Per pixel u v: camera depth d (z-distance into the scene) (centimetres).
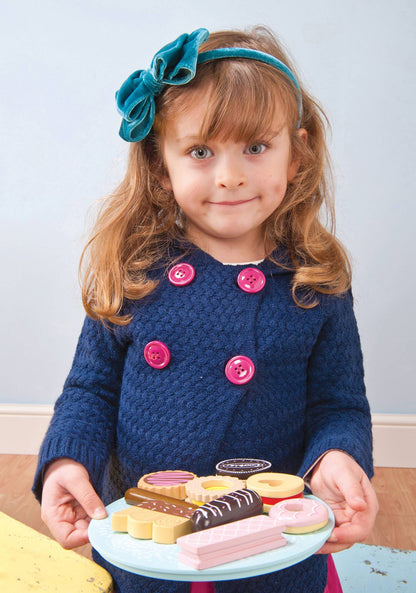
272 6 196
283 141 84
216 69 82
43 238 207
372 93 196
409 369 203
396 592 110
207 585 82
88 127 203
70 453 80
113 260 89
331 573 93
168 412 83
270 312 85
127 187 94
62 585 78
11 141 205
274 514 70
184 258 89
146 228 91
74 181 204
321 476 78
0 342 211
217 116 80
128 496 75
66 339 209
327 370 88
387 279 201
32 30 202
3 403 212
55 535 77
